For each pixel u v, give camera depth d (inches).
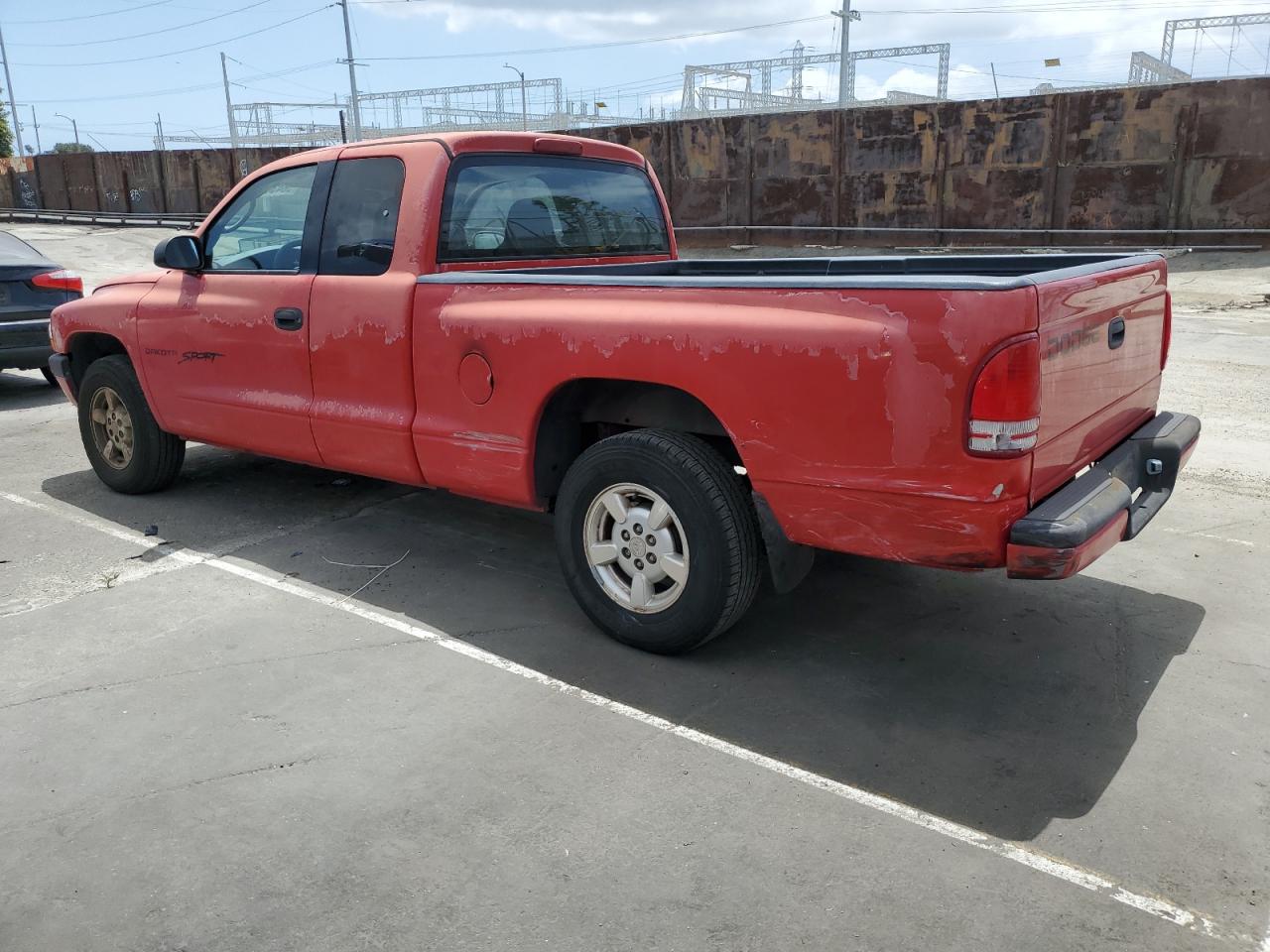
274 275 177.2
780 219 830.5
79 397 223.9
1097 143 682.8
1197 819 104.0
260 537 193.6
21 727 124.1
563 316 136.6
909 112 746.2
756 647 145.7
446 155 156.7
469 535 195.3
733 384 122.4
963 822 104.0
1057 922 89.4
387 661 141.2
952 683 134.1
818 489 119.3
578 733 122.0
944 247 760.3
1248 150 637.3
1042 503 114.7
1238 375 336.2
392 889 94.7
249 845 101.3
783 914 90.6
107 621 154.8
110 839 102.6
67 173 1384.1
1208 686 131.9
